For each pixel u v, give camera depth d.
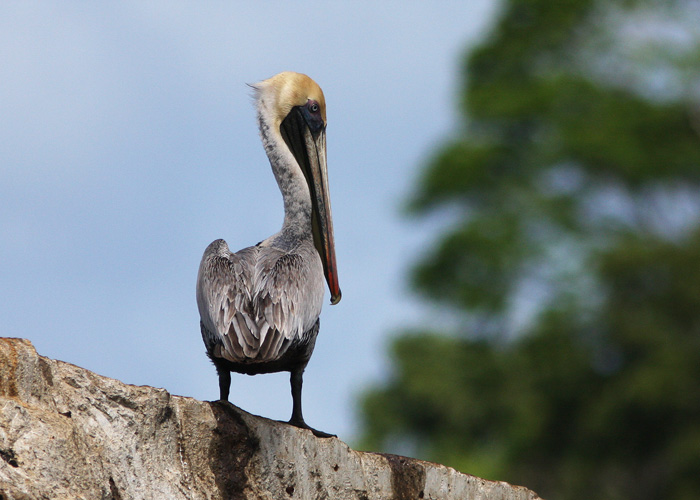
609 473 28.22
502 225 32.50
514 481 28.56
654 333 27.88
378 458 7.55
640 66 35.19
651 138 33.53
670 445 26.88
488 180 34.66
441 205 35.09
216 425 6.36
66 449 5.38
